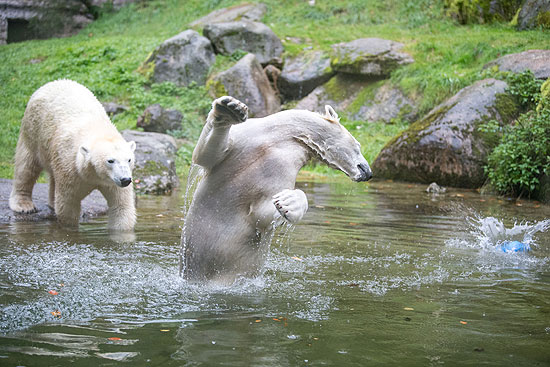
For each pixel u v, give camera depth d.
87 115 6.79
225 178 3.82
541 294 4.05
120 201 6.43
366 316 3.47
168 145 12.38
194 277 4.07
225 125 3.43
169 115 15.13
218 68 17.83
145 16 25.23
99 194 8.53
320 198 9.30
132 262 4.74
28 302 3.56
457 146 11.32
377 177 12.58
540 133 9.78
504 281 4.43
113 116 16.11
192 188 10.36
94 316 3.34
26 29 24.81
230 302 3.68
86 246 5.34
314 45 18.91
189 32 18.12
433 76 15.45
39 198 8.12
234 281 4.00
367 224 6.96
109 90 17.33
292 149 3.86
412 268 4.81
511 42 15.81
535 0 16.92
